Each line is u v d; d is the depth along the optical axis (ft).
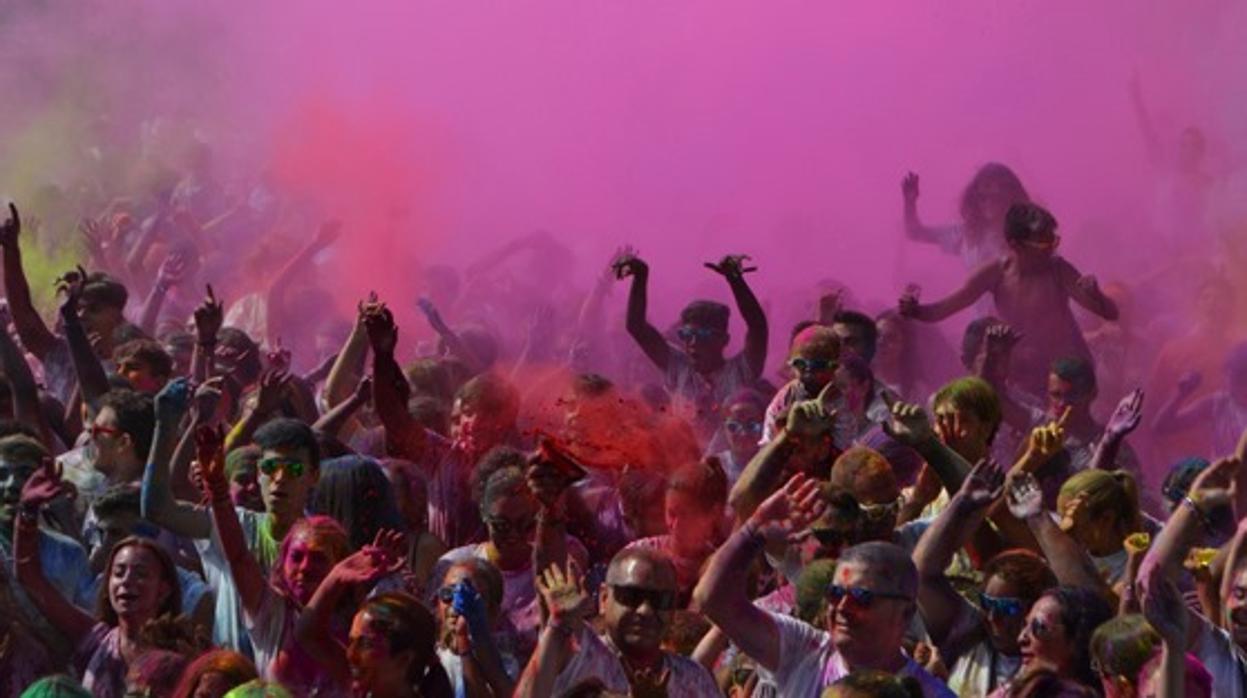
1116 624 29.09
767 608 32.37
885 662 29.43
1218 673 30.55
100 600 32.71
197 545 34.22
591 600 29.89
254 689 26.96
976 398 35.88
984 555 33.83
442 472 37.88
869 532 32.78
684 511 34.06
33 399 41.39
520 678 30.50
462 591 30.53
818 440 34.24
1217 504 30.53
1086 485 33.63
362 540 34.63
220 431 38.60
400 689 29.53
